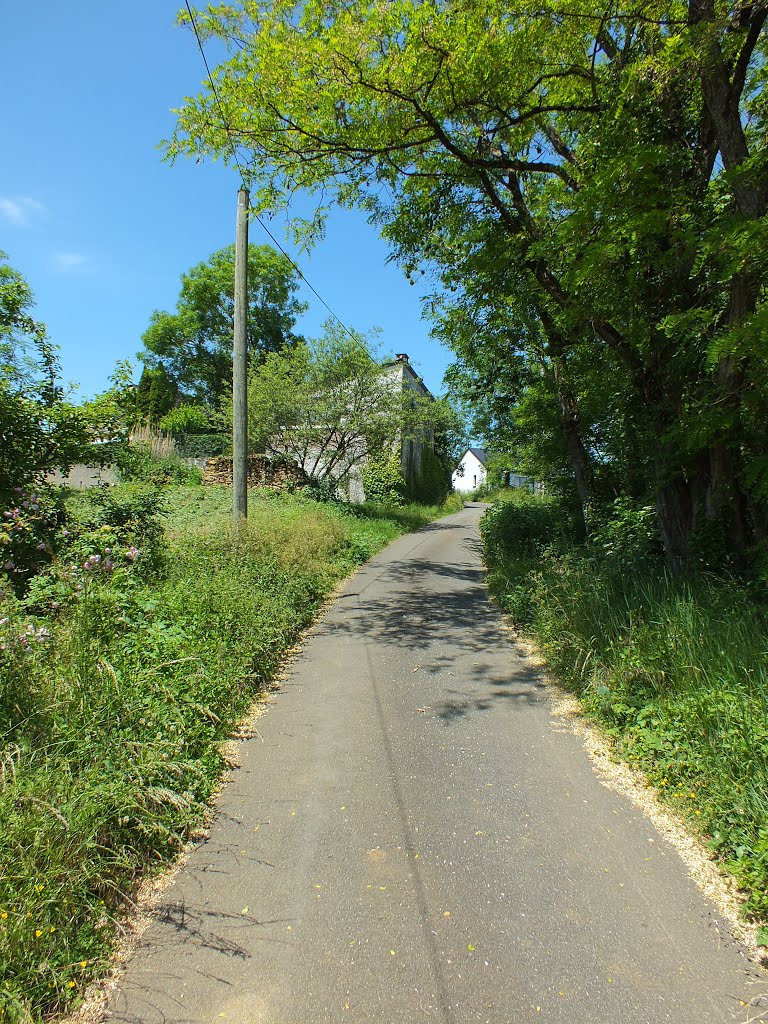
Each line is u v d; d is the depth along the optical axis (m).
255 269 35.19
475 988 2.21
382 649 6.71
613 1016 2.08
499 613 8.59
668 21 5.93
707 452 6.77
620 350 7.59
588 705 4.79
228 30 6.78
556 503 15.30
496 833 3.20
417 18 6.27
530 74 7.35
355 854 3.03
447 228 9.59
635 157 5.46
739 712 3.55
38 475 6.59
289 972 2.29
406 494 28.48
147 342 36.31
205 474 21.12
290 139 7.72
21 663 3.35
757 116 6.51
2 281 6.78
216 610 5.93
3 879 2.28
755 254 4.67
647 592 5.89
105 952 2.37
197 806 3.32
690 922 2.56
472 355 14.01
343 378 20.86
